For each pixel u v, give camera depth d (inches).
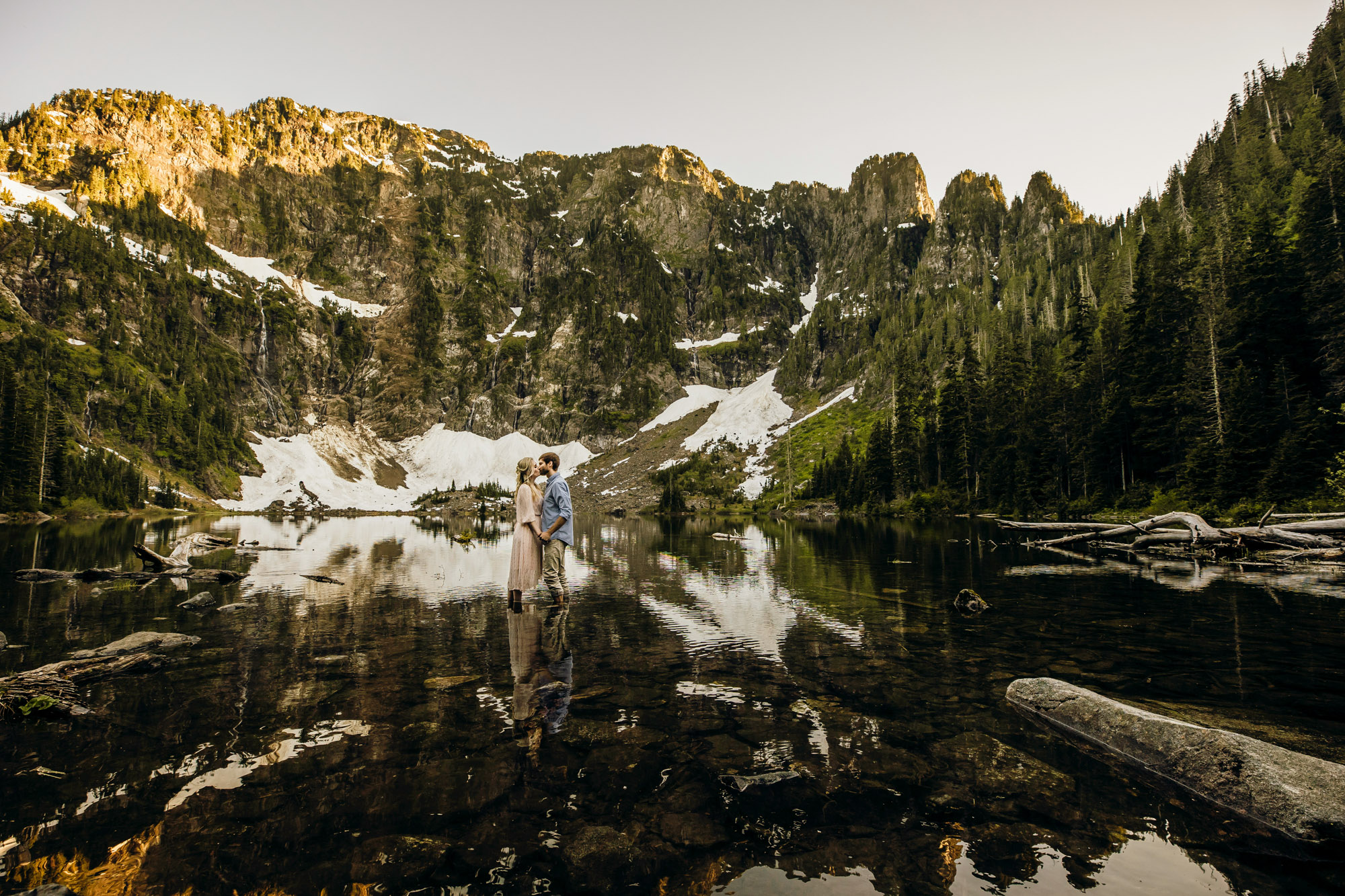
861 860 111.3
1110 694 214.1
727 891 100.3
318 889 99.0
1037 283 5073.8
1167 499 1683.1
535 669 242.8
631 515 3585.1
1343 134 3644.2
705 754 158.1
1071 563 720.3
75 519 2743.6
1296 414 1493.6
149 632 291.1
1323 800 125.6
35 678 207.8
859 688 221.0
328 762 150.9
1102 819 128.3
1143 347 2031.3
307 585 517.3
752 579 565.3
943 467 3024.1
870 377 5310.0
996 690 220.5
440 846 112.7
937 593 472.1
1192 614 380.2
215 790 134.6
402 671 240.2
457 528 2069.4
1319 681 231.8
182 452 4559.5
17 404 2807.6
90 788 134.6
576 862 108.3
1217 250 2073.1
